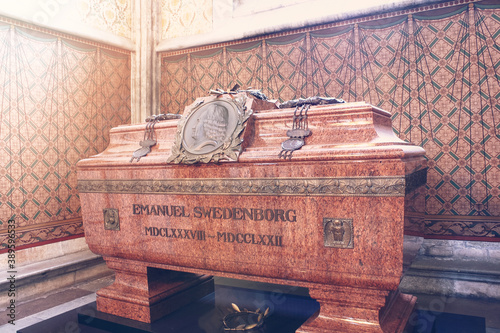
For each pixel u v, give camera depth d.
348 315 1.89
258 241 2.01
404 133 3.25
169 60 4.36
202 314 2.48
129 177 2.40
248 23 3.88
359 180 1.74
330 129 1.95
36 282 3.16
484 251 3.01
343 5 3.44
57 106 3.57
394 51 3.26
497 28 2.93
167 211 2.28
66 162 3.65
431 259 3.10
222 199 2.10
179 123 2.33
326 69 3.53
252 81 3.87
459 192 3.08
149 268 2.45
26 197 3.33
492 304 2.71
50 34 3.51
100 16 3.98
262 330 2.19
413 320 2.21
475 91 3.01
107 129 4.03
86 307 2.70
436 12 3.11
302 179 1.87
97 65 3.94
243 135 2.08
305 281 1.95
